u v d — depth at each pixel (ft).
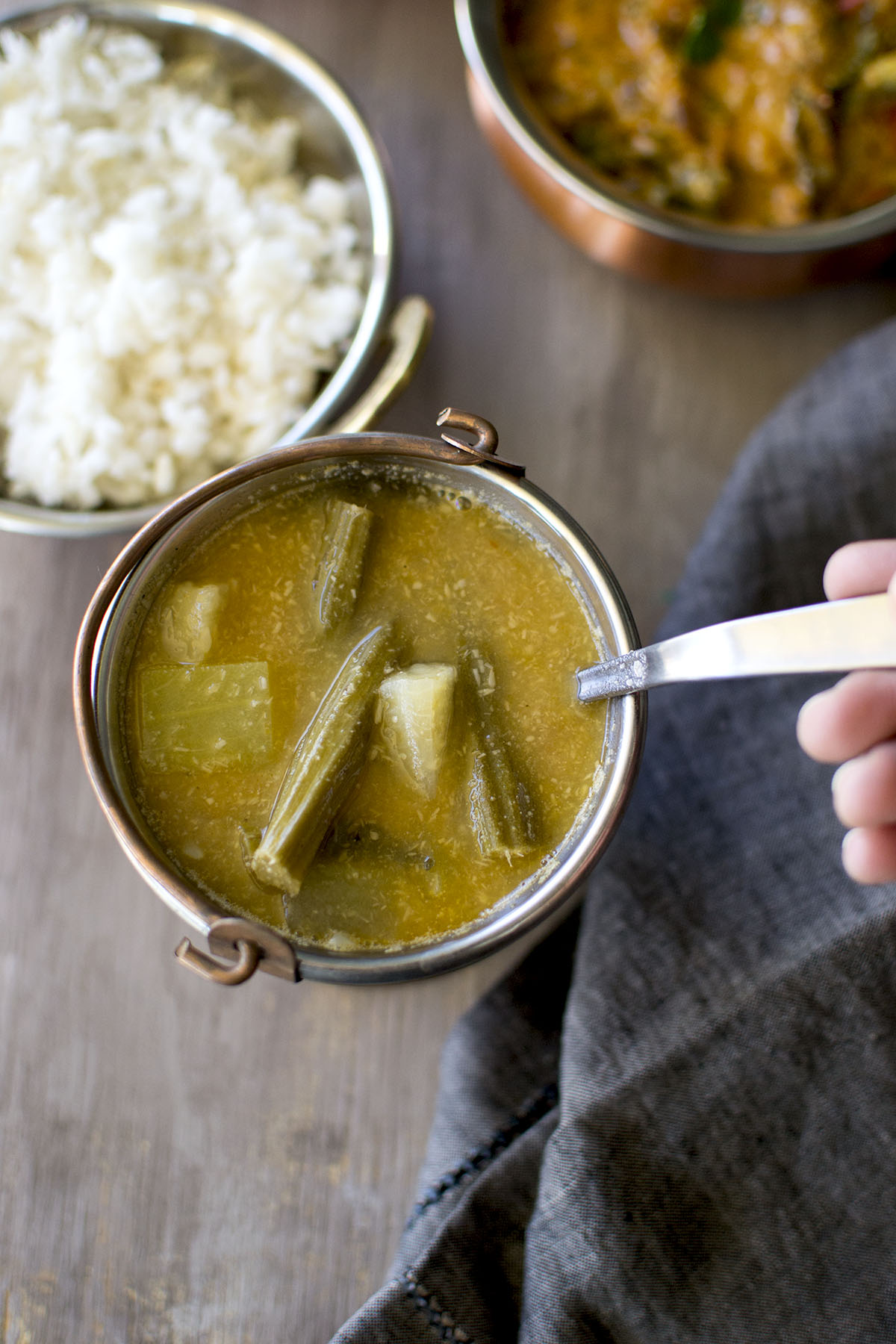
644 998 1.57
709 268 1.67
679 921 1.60
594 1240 1.51
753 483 1.68
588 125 1.73
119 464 1.63
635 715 1.33
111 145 1.66
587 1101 1.53
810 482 1.68
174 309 1.63
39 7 1.65
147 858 1.30
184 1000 1.65
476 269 1.81
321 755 1.35
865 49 1.70
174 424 1.65
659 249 1.65
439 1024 1.66
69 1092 1.63
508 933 1.32
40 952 1.65
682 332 1.81
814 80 1.70
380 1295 1.51
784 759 1.65
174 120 1.70
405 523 1.40
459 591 1.40
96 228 1.66
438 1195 1.57
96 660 1.33
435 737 1.35
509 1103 1.59
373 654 1.37
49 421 1.64
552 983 1.64
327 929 1.35
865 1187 1.53
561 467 1.78
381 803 1.37
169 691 1.37
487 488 1.38
